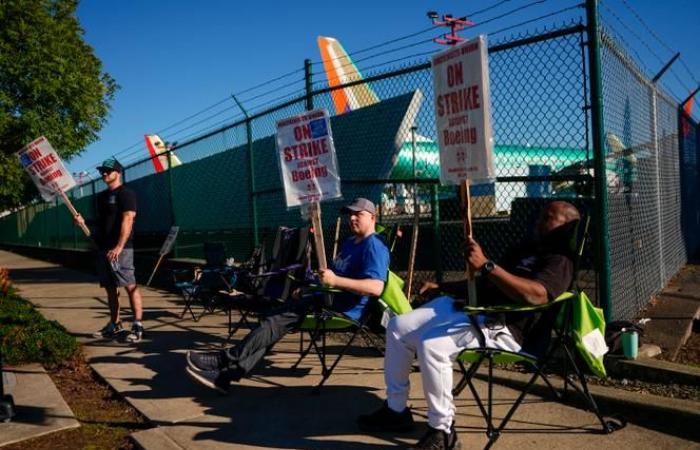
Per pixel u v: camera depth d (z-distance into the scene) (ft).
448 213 23.58
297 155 16.08
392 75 20.95
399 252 26.18
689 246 31.63
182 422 13.46
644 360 14.08
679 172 28.43
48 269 59.00
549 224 11.23
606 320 15.23
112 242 21.91
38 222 82.43
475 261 10.71
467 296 12.35
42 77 52.08
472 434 11.89
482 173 10.87
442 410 10.77
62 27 54.90
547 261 10.85
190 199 37.47
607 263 15.24
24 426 13.87
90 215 58.54
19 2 51.11
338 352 18.58
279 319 14.82
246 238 31.12
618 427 11.89
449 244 23.72
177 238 39.47
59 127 53.83
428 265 24.85
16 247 99.55
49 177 23.25
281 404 14.21
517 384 14.48
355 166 24.18
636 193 19.31
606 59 15.87
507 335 11.05
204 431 12.86
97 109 57.98
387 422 12.16
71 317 28.02
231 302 19.70
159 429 13.10
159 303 30.63
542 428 12.07
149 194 45.09
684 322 17.54
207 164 34.71
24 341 19.98
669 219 25.48
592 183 15.52
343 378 15.97
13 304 29.32
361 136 23.76
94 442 13.07
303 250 19.77
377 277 14.23
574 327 11.18
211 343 20.98
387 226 19.66
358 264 14.64
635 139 19.03
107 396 16.14
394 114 22.07
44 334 20.67
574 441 11.41
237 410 14.01
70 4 58.13
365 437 12.09
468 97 11.09
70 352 20.03
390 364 11.93
